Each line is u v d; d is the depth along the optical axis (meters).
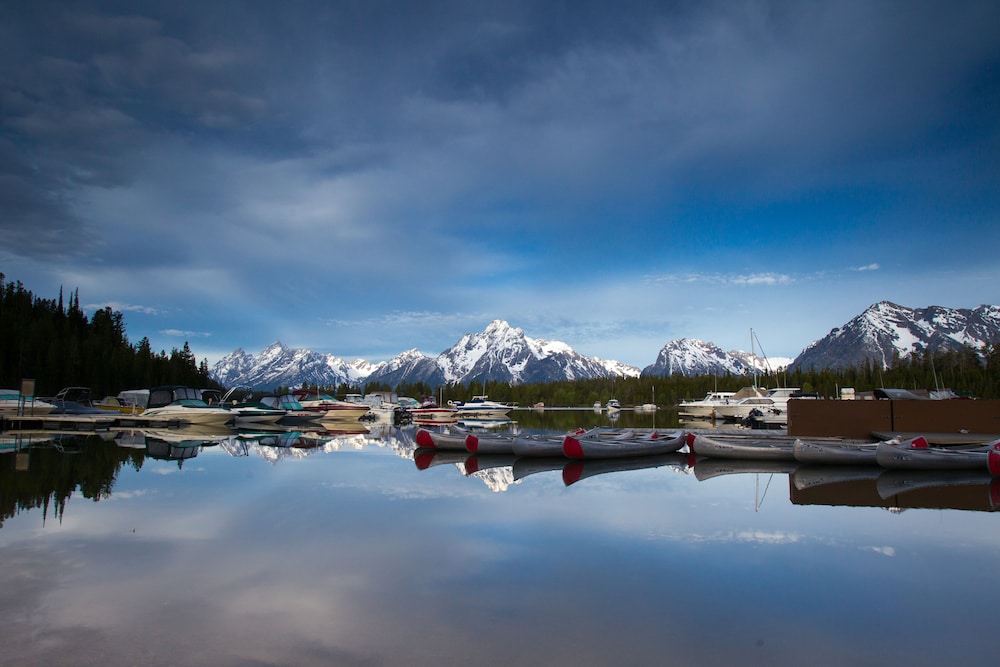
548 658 7.73
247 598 9.70
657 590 10.31
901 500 18.69
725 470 25.78
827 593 10.27
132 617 8.88
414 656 7.73
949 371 123.81
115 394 91.38
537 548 12.85
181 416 52.50
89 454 29.20
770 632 8.66
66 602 9.45
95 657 7.60
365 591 10.08
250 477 22.31
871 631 8.74
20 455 28.38
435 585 10.41
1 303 94.19
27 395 44.47
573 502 17.95
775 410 62.66
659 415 100.88
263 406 59.78
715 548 12.98
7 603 9.38
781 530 14.64
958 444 31.28
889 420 34.88
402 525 14.79
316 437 43.22
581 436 33.44
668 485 21.45
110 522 14.79
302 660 7.58
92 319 111.69
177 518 15.30
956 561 12.16
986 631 8.77
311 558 11.95
